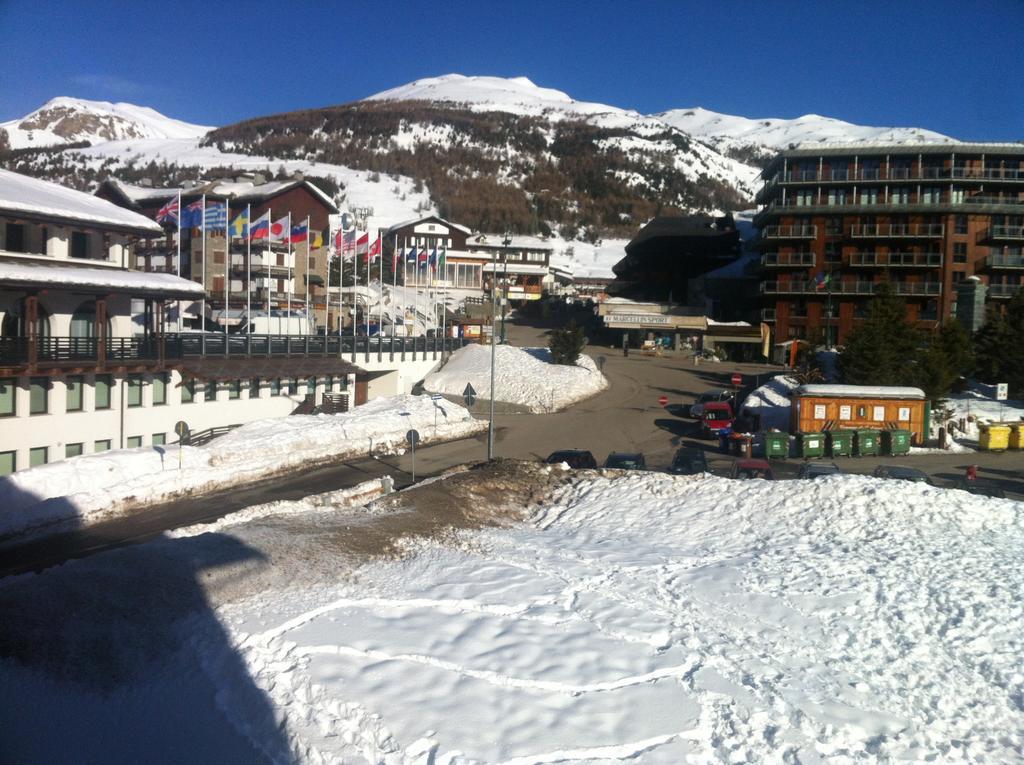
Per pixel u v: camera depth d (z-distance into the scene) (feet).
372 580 52.34
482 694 37.32
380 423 142.20
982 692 40.40
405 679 38.29
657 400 189.26
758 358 263.70
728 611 50.83
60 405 113.09
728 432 142.00
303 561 54.39
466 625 45.57
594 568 59.21
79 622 42.52
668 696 38.45
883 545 64.85
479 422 161.58
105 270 128.67
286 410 154.30
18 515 83.15
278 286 247.70
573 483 89.04
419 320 265.95
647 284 337.31
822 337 238.48
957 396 172.45
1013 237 243.40
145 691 37.45
